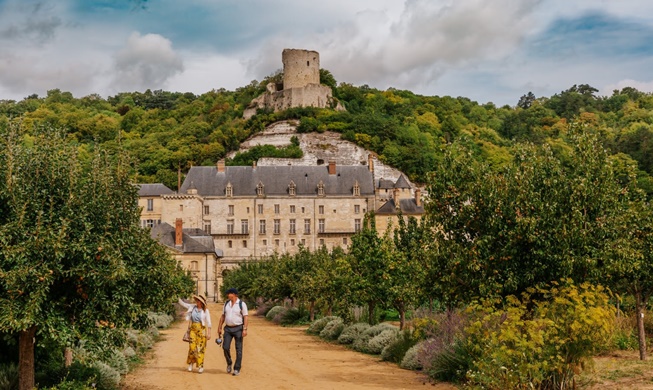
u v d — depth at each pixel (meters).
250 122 164.62
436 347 18.70
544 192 17.48
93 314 13.50
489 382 13.04
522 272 16.94
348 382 17.12
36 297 12.18
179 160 149.38
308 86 169.88
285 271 53.78
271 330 39.81
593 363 14.22
